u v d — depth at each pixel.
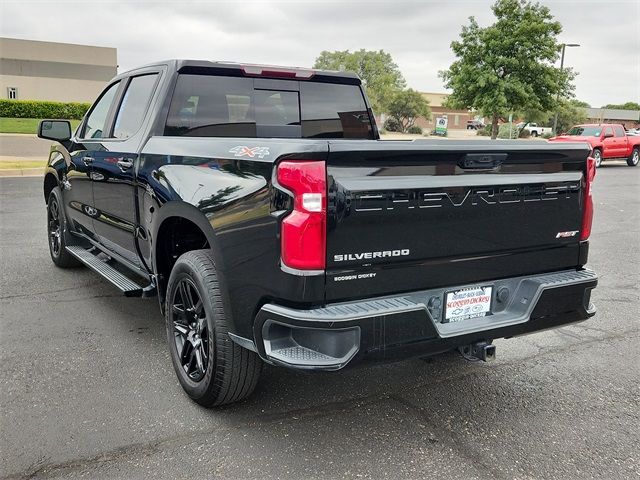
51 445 2.95
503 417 3.36
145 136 3.98
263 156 2.74
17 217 9.41
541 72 24.55
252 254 2.77
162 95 4.00
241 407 3.39
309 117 4.71
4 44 59.44
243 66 4.30
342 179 2.58
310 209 2.54
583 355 4.33
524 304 3.20
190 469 2.77
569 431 3.21
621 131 25.83
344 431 3.15
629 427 3.27
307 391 3.63
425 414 3.37
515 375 3.95
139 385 3.64
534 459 2.92
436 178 2.81
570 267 3.45
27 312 4.97
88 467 2.77
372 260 2.69
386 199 2.67
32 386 3.60
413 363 4.11
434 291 2.94
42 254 7.04
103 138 4.82
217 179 3.04
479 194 2.95
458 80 25.27
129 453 2.89
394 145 2.64
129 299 5.38
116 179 4.33
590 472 2.82
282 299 2.65
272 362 2.69
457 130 71.25
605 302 5.70
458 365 4.09
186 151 3.41
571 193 3.32
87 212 5.15
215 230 2.98
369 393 3.63
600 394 3.68
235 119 4.32
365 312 2.60
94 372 3.82
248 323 2.86
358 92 4.98
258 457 2.88
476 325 3.00
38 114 43.81
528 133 58.75
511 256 3.17
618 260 7.55
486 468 2.83
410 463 2.86
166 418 3.24
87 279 6.00
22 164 16.62
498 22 24.58
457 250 2.93
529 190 3.13
